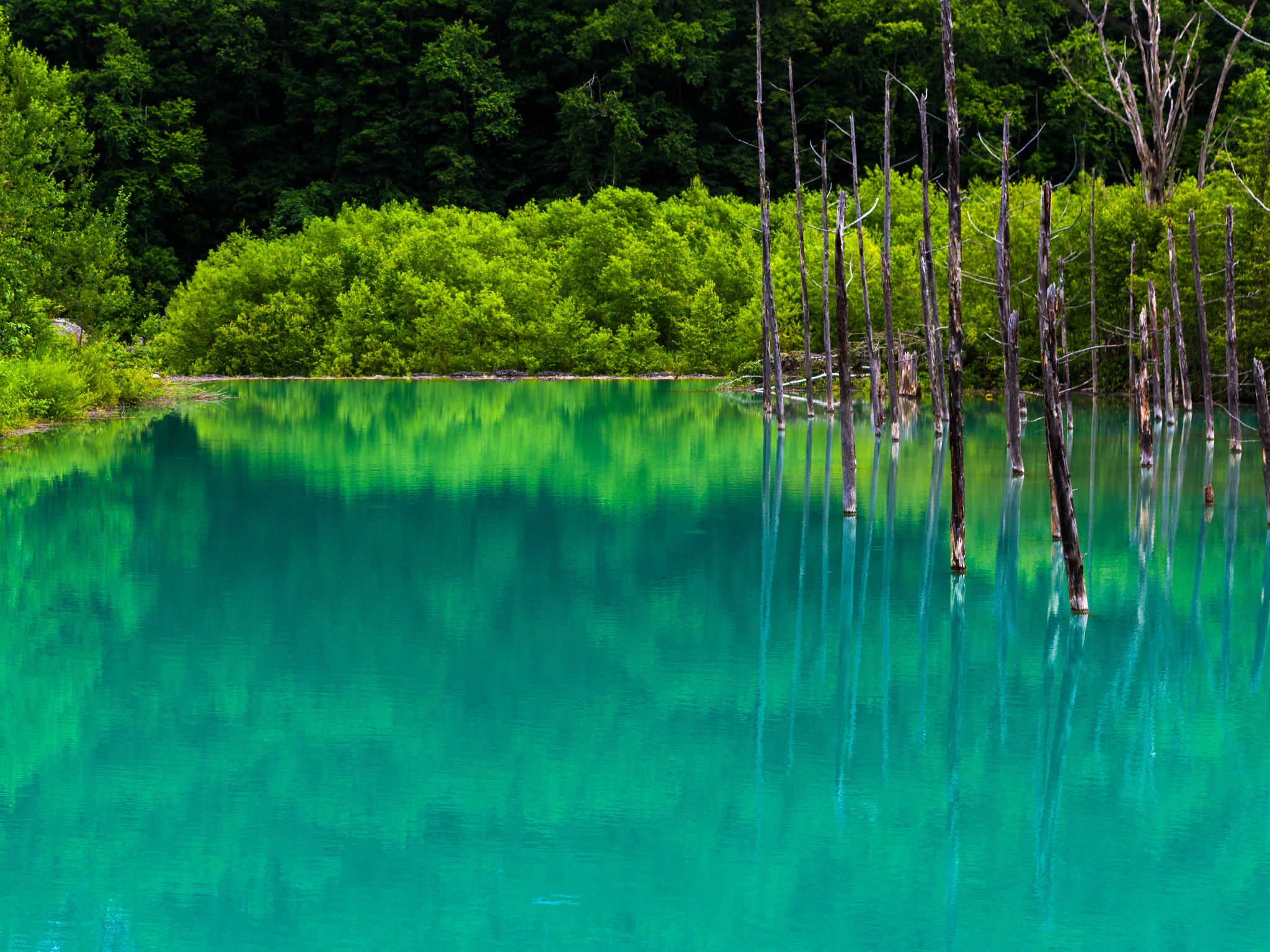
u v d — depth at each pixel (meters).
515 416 44.06
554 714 12.52
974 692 13.36
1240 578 18.52
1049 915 8.44
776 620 16.22
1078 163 82.75
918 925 8.30
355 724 12.17
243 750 11.44
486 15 95.00
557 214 75.38
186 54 90.19
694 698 13.11
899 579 18.52
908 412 45.56
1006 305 23.42
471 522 22.94
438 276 68.38
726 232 72.56
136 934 8.12
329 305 68.56
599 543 21.05
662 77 93.88
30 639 14.98
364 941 8.05
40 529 21.84
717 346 65.12
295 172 92.31
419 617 16.20
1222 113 77.81
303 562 19.45
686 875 9.01
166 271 84.19
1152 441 31.06
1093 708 12.86
